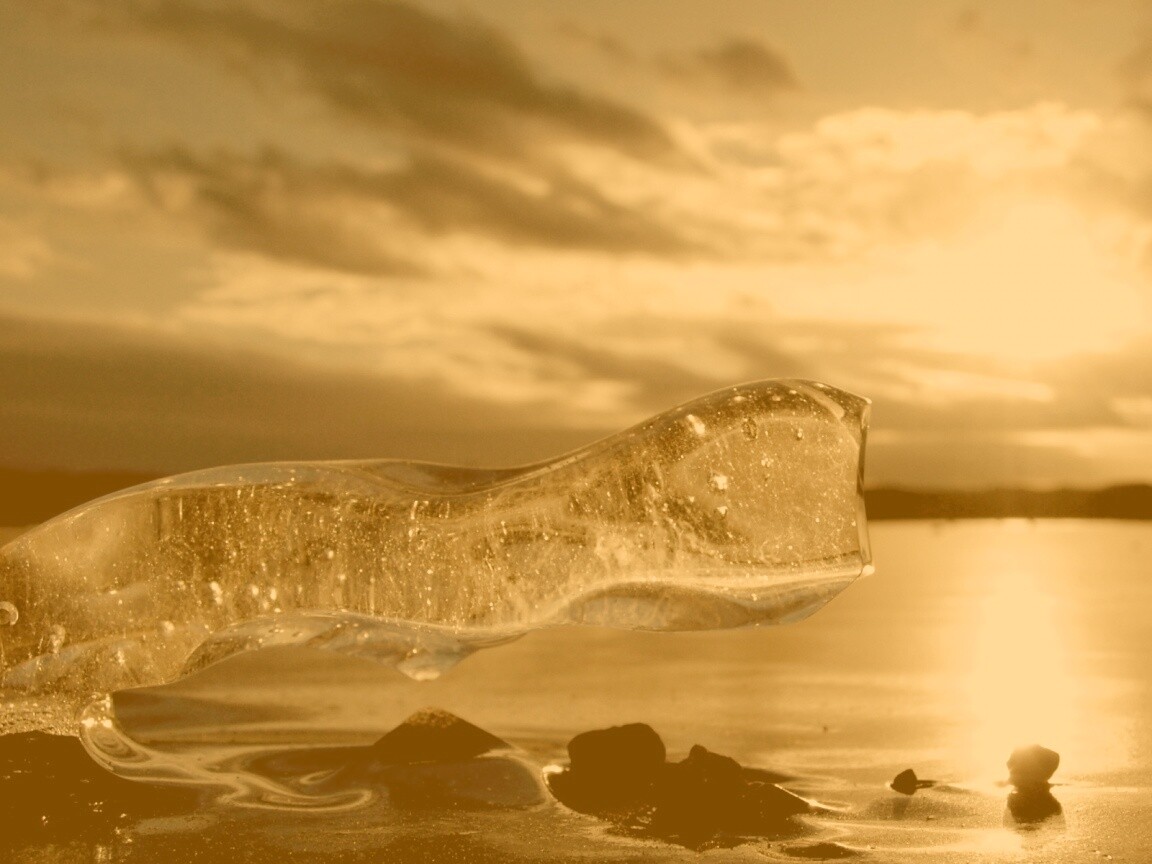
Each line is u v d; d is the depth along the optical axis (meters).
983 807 2.67
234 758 3.07
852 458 2.95
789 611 2.91
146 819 2.58
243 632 2.96
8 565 2.95
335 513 2.98
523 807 2.66
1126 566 9.28
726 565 2.89
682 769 2.87
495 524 2.94
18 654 2.93
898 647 5.26
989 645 5.27
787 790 2.83
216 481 3.02
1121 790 2.80
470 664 4.90
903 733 3.49
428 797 2.72
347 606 2.94
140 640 2.95
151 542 2.97
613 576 2.90
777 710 3.88
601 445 3.00
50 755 2.84
